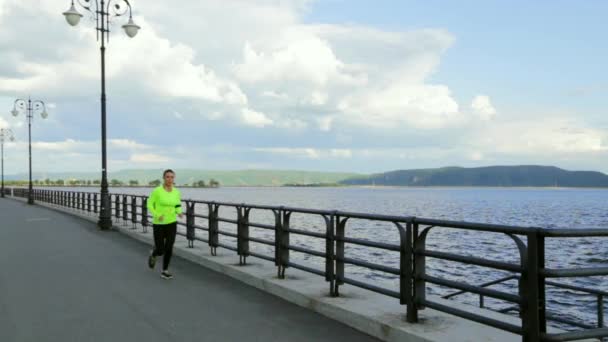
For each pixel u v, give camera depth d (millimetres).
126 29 20766
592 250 37938
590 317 16406
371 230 51281
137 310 7453
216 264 11172
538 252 4570
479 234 48000
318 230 48812
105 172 21812
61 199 41281
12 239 17734
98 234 19719
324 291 7926
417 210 105375
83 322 6785
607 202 175000
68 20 20516
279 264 9094
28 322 6789
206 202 12703
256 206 9977
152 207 10422
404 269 6121
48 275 10500
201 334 6223
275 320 6887
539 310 4570
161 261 12539
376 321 6160
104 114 22094
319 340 5992
